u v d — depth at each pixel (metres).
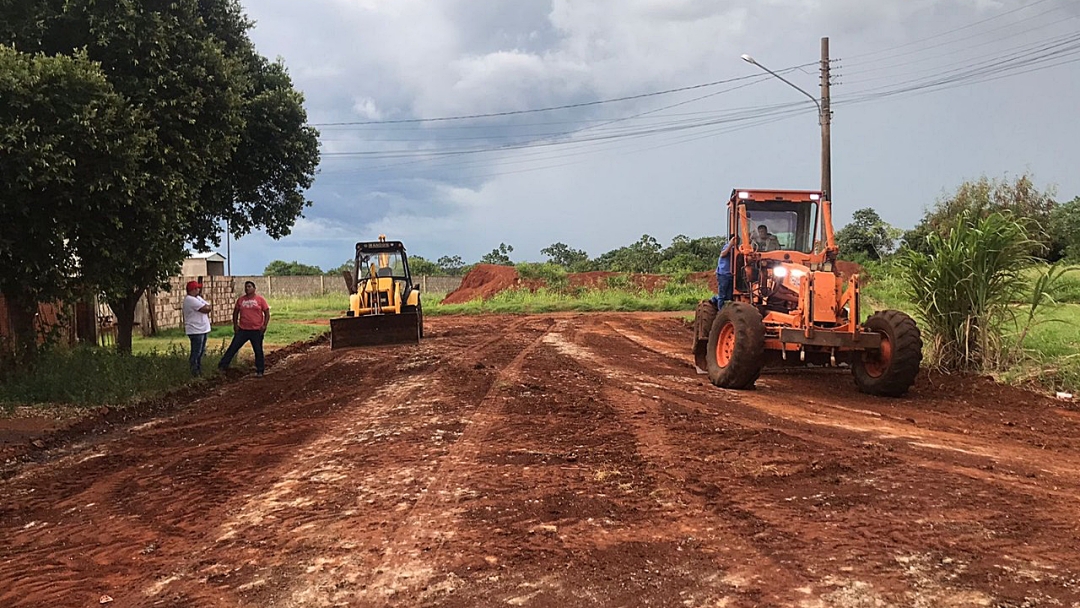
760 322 9.59
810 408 8.43
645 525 4.59
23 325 11.00
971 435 6.96
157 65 10.88
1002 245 10.30
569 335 18.44
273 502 5.32
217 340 19.02
